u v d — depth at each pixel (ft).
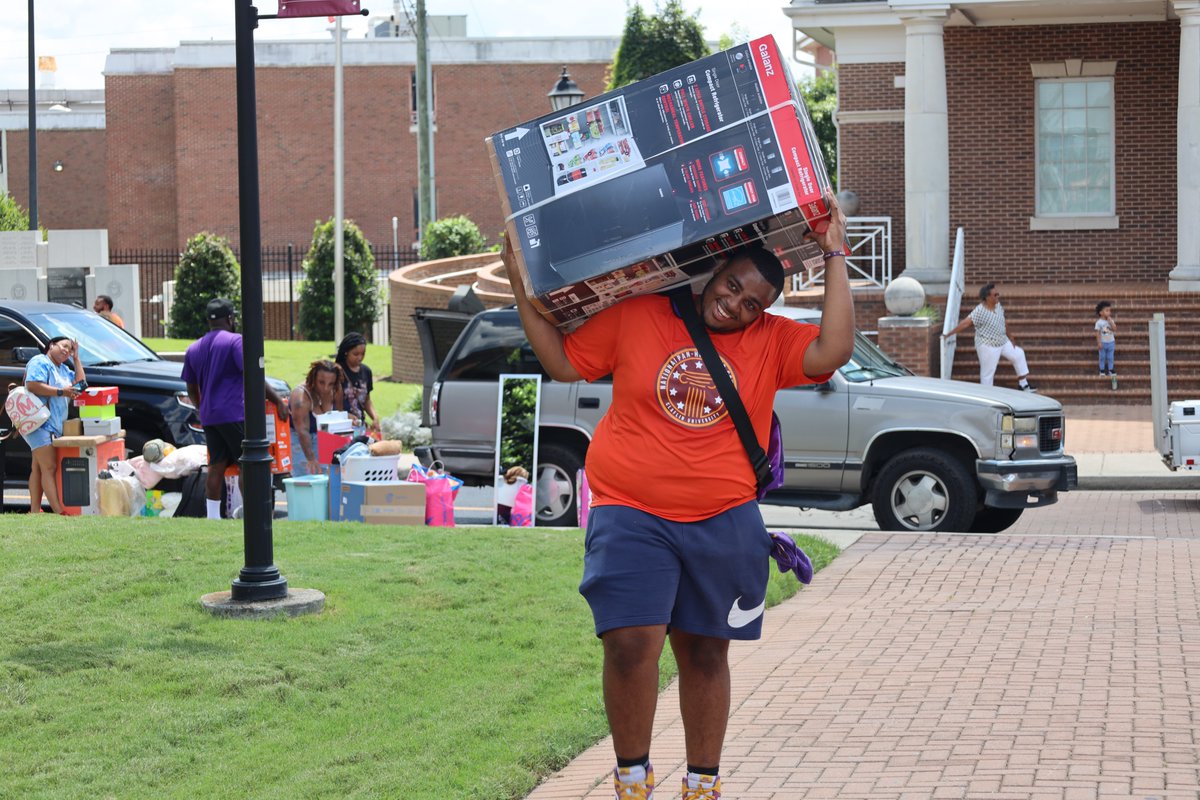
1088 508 52.39
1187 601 30.81
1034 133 91.81
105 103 205.98
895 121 96.02
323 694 23.36
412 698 23.36
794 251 17.16
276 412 43.55
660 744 21.38
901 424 43.42
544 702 23.39
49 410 43.57
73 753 20.18
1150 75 90.38
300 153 193.16
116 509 43.19
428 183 135.54
